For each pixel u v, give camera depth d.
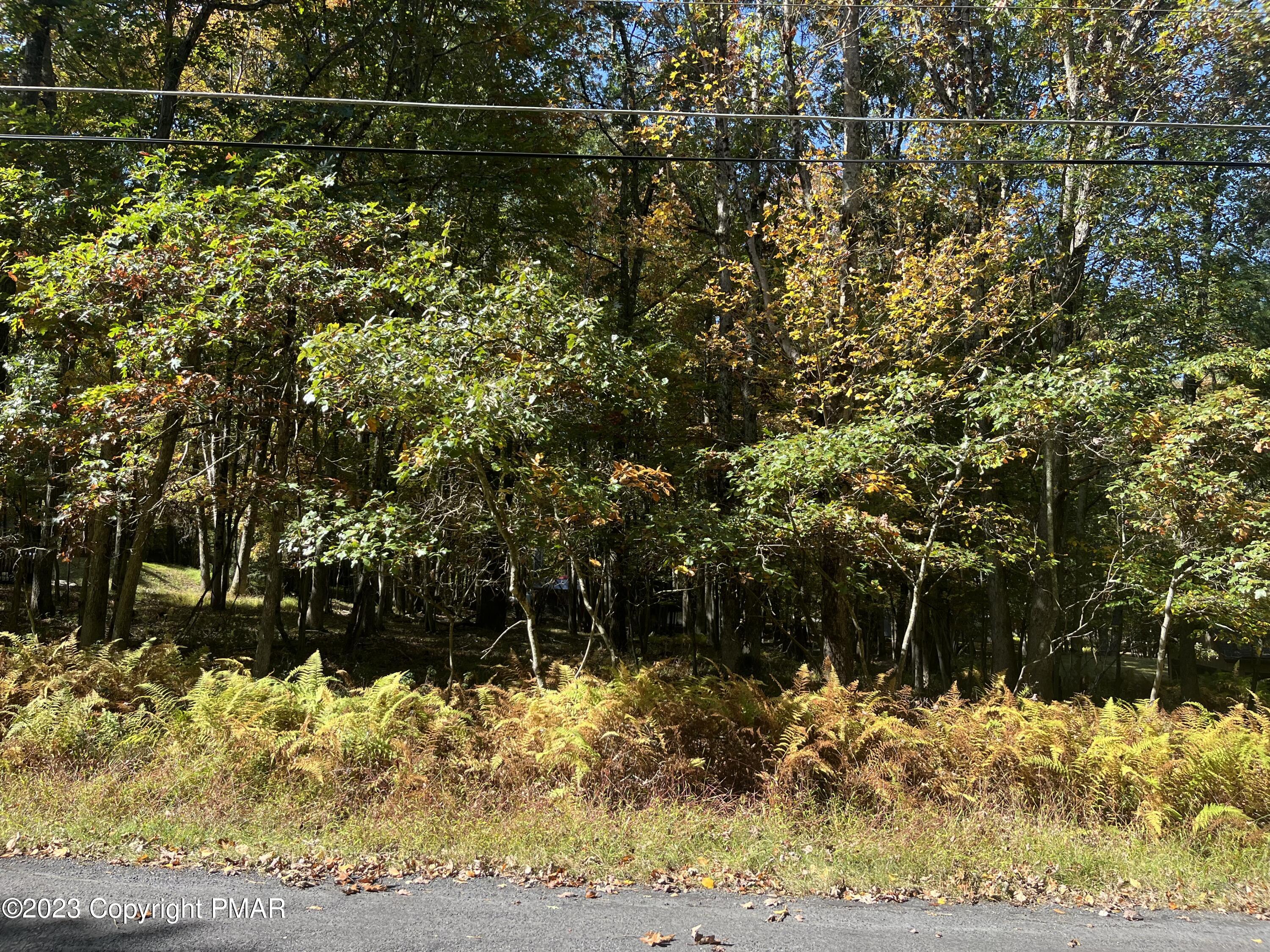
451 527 9.59
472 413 7.47
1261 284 15.04
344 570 21.39
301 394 10.02
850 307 11.82
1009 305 13.31
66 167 12.70
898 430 9.90
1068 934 4.96
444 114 15.30
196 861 5.49
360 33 15.30
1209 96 13.68
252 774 6.83
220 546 17.97
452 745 7.48
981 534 13.19
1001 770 7.59
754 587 12.95
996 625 15.54
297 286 9.67
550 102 16.62
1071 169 13.93
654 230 17.53
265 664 10.91
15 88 7.15
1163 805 6.84
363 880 5.32
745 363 14.34
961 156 14.10
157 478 10.71
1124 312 14.97
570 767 7.19
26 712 7.57
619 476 8.66
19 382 10.66
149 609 18.23
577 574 10.02
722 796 7.27
